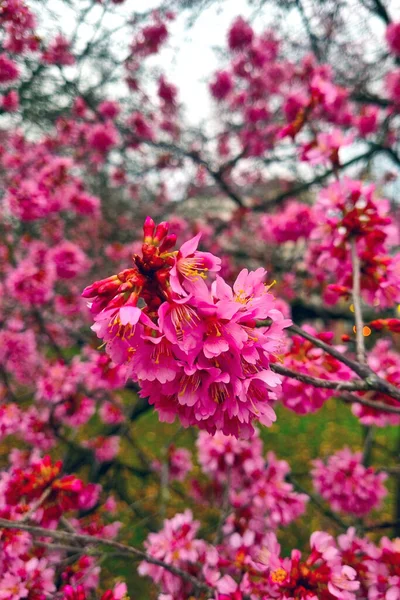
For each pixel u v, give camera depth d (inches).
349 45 214.5
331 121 167.6
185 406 43.7
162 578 90.3
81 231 240.8
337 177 78.7
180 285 39.1
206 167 227.0
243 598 75.1
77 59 179.5
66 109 196.1
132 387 173.9
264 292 45.3
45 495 77.6
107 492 174.4
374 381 55.3
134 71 210.1
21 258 190.5
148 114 223.6
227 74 205.8
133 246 215.5
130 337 40.4
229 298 41.3
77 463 180.5
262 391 42.8
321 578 63.2
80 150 207.2
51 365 149.7
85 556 98.3
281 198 219.5
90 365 126.1
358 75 212.8
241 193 296.4
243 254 235.0
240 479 111.3
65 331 201.3
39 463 84.0
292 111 129.4
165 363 39.6
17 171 174.4
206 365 39.5
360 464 111.7
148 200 271.0
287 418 352.5
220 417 42.1
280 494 105.0
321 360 71.6
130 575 161.5
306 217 123.9
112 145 188.2
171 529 92.4
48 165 148.5
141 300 44.0
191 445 284.8
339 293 71.6
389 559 72.4
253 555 89.1
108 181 251.1
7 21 130.5
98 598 105.1
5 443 227.1
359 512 112.6
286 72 211.5
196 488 153.3
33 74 169.2
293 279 234.8
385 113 200.4
